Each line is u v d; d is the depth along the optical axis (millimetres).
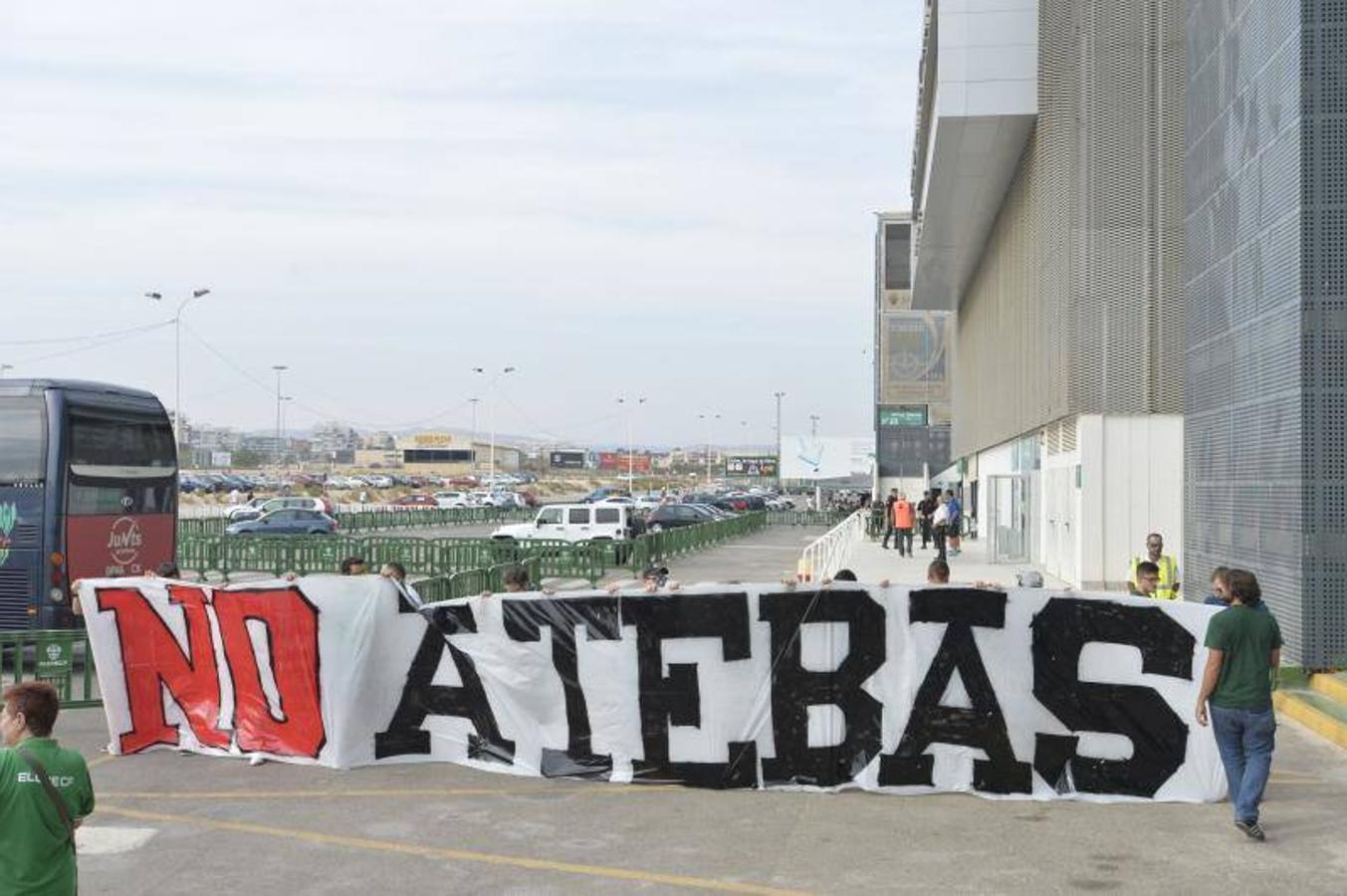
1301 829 8992
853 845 8641
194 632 11828
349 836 8930
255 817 9469
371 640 11297
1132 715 10055
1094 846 8602
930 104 37938
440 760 11336
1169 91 26141
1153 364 26094
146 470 19531
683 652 10578
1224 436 17719
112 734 11766
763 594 10484
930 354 95438
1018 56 31422
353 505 102562
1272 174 15703
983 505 49406
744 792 10250
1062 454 28953
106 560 18547
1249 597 8812
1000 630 10195
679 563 39750
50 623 17688
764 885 7785
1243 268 16891
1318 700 13492
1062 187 27797
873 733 10281
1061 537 29062
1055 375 28359
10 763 5340
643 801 9938
